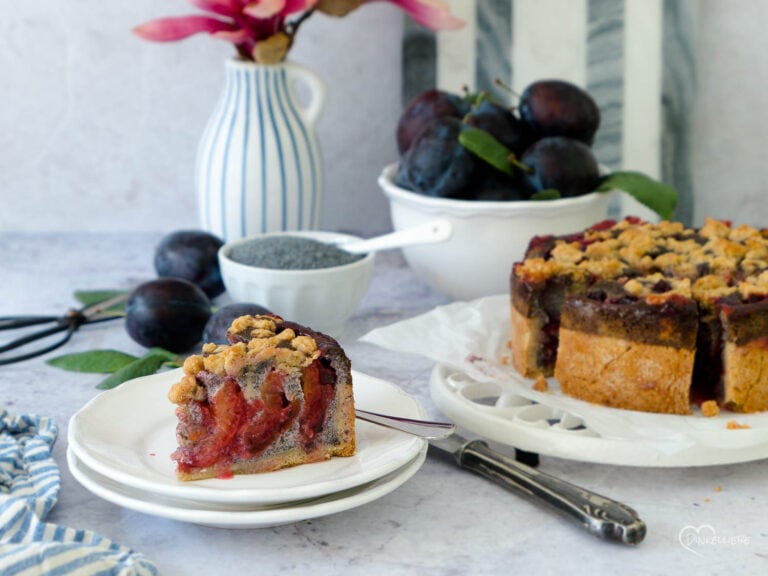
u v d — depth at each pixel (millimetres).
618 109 1140
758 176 1182
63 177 1178
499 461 740
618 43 1127
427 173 943
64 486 741
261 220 1028
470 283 971
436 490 739
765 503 729
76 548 632
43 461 744
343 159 1192
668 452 727
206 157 1032
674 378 781
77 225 1195
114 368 886
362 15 1152
